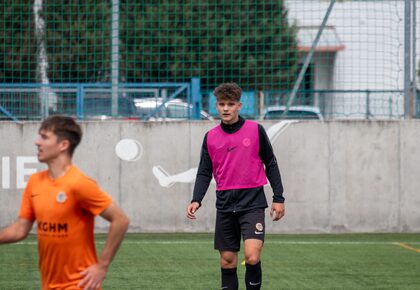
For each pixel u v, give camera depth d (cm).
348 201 2778
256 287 1472
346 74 3061
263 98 2919
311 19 3250
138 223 2777
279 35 3312
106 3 3328
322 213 2778
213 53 3356
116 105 2869
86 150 2777
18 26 3216
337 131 2780
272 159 1505
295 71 3353
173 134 2784
